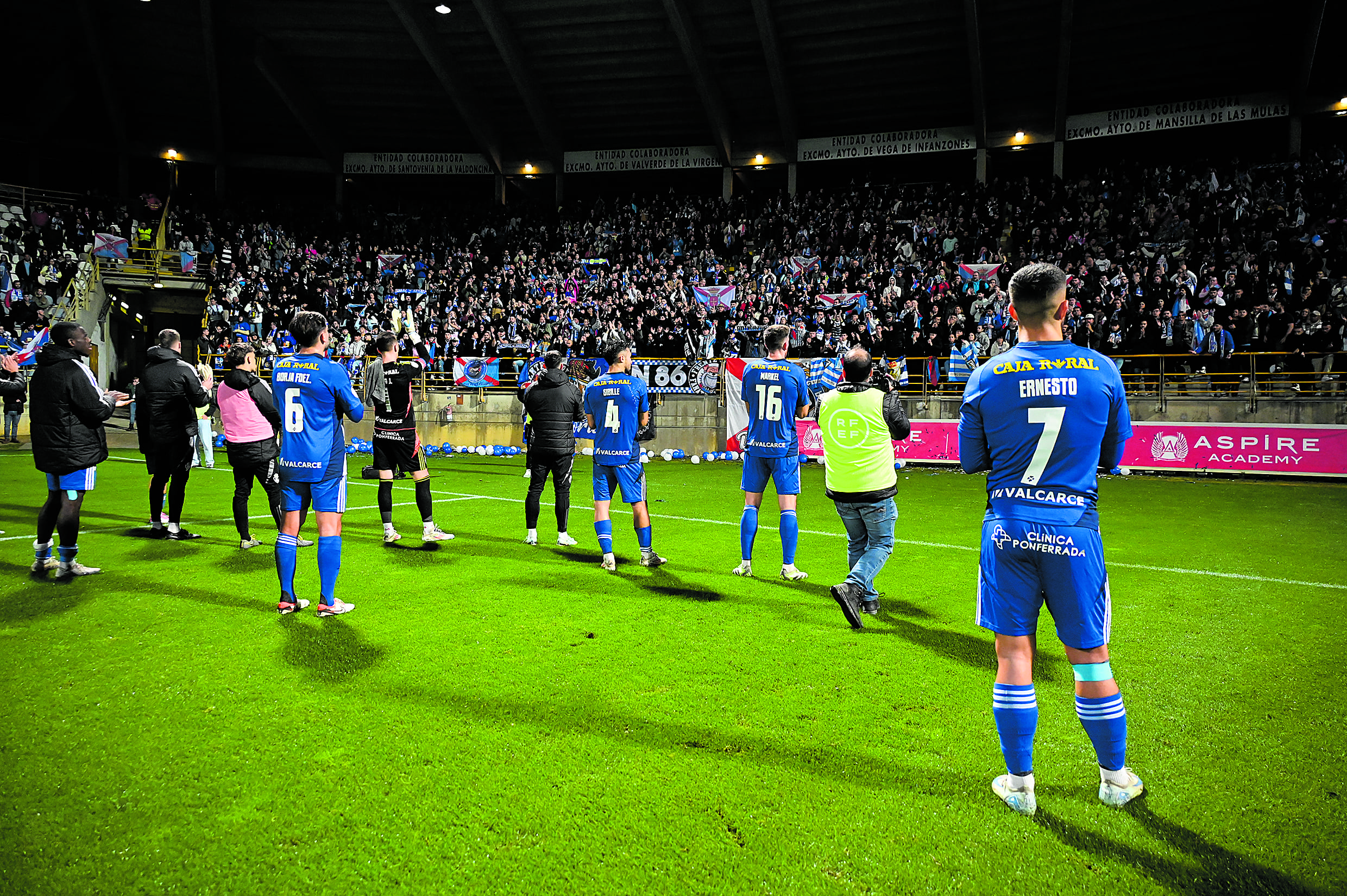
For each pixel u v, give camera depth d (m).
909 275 21.58
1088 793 2.57
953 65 24.98
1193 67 23.38
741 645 4.11
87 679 3.48
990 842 2.28
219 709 3.17
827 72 25.95
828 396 4.86
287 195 34.09
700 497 10.78
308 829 2.29
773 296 21.41
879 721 3.13
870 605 4.75
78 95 27.64
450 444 19.83
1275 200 20.55
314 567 5.94
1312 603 4.98
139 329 28.38
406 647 4.01
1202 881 2.10
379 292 25.25
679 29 24.03
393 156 31.41
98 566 5.78
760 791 2.56
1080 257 20.61
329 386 4.55
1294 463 13.20
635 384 5.88
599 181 33.12
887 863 2.17
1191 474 14.05
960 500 10.50
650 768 2.71
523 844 2.24
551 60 26.88
